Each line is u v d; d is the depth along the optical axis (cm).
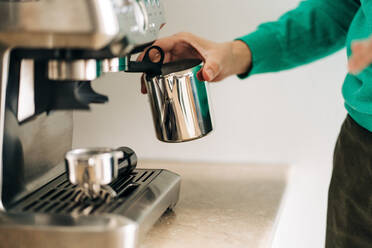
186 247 74
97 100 74
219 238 78
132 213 66
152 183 82
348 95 94
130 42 63
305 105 137
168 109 82
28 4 57
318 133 138
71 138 91
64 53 64
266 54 105
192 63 86
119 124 146
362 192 95
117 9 60
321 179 140
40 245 60
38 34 57
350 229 98
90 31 56
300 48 108
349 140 98
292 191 142
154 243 75
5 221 61
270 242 78
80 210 66
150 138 146
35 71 73
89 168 67
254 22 135
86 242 59
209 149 144
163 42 98
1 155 65
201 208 93
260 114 140
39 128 77
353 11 106
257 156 142
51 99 71
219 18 136
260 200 100
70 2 56
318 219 142
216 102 141
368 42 56
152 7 75
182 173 126
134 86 143
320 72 135
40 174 78
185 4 136
